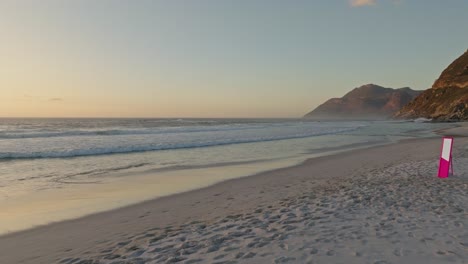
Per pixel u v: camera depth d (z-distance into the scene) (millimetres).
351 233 4914
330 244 4496
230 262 4031
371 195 7531
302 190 8734
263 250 4387
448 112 107688
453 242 4422
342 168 12773
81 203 7914
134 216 6754
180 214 6809
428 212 5941
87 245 5125
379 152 18328
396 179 9688
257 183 10094
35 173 12227
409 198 7098
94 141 24250
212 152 19156
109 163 14812
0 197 8555
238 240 4863
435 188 8133
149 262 4191
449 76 131875
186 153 18656
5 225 6262
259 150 20250
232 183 10188
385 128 54750
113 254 4605
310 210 6426
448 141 9773
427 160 13922
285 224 5559
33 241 5398
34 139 25422
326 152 18969
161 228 5852
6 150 18328
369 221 5500
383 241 4531
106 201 8094
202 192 8984
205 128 46031
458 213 5809
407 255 4027
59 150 18234
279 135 33469
